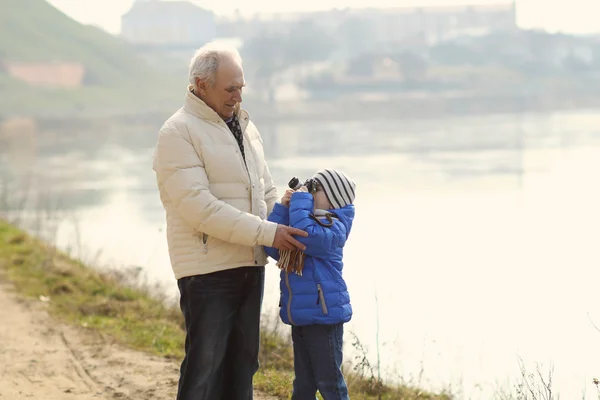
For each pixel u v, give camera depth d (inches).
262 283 236.7
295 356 234.7
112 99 7155.5
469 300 536.7
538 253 724.7
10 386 322.3
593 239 789.9
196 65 223.6
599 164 1529.3
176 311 442.6
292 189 233.8
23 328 408.8
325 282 224.2
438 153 1945.1
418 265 669.9
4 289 493.4
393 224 919.7
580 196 1120.8
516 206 1048.8
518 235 828.6
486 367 385.1
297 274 224.8
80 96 7091.5
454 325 467.2
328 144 2443.4
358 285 588.4
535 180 1327.5
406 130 3029.0
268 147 2386.8
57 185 1455.5
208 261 226.1
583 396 328.2
